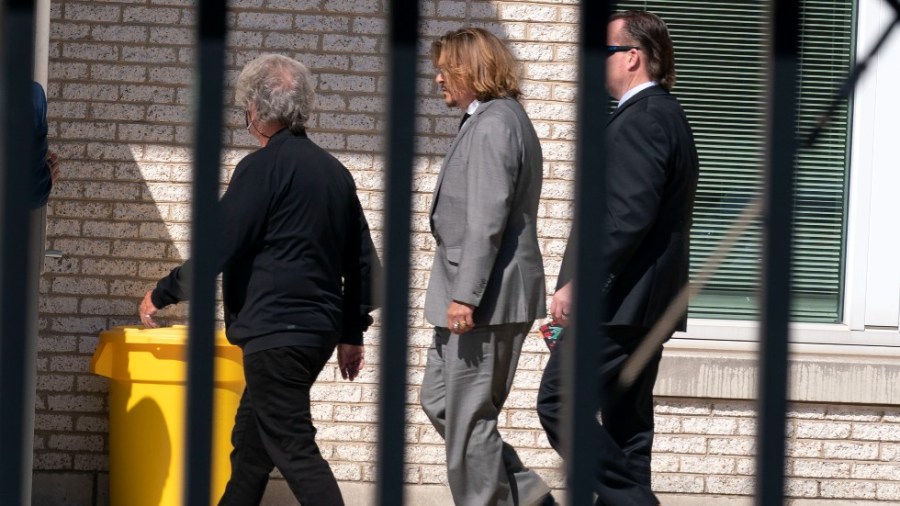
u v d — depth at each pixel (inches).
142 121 663.8
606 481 458.3
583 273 183.5
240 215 484.7
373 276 530.0
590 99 181.5
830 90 659.4
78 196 661.3
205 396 182.2
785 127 183.8
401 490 182.9
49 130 660.1
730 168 670.5
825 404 656.4
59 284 662.5
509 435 669.3
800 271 667.4
